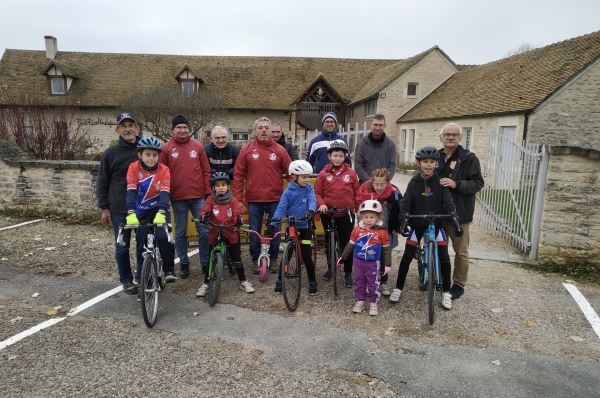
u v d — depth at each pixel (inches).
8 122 455.2
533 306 176.9
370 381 122.4
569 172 219.9
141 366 129.4
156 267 163.5
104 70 987.3
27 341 143.6
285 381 122.4
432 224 165.6
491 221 308.7
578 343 146.4
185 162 200.1
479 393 117.3
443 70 933.8
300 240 180.4
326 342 145.4
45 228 303.4
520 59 735.1
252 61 1071.0
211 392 117.1
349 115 1148.5
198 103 800.9
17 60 981.8
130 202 164.7
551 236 226.2
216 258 174.4
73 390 117.0
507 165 287.4
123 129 179.3
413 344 144.5
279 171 211.3
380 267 172.2
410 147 898.7
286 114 966.4
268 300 181.8
